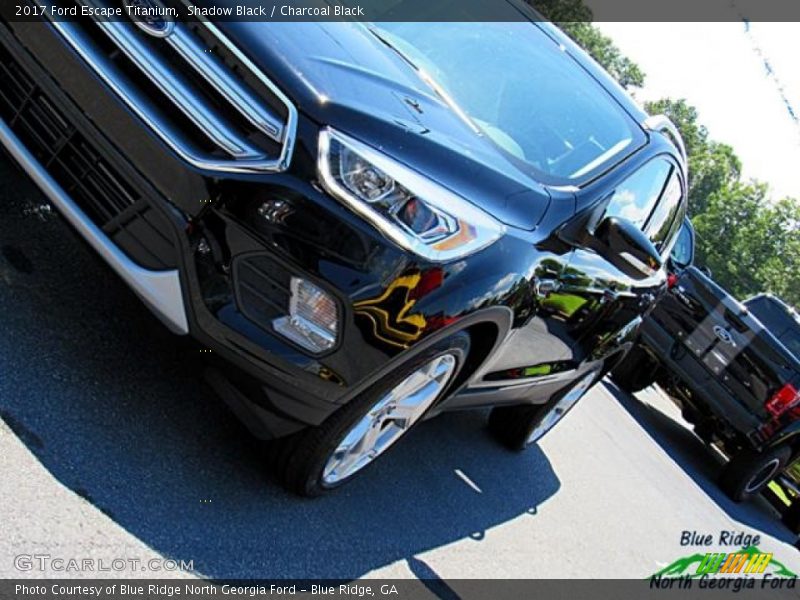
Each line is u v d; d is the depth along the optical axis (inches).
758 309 431.2
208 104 90.3
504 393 144.9
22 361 98.7
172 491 97.3
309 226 89.1
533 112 134.7
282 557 100.3
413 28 135.3
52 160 96.6
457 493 151.0
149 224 91.3
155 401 108.3
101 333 112.4
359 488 127.6
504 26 149.9
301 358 93.2
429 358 103.5
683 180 176.2
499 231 105.0
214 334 92.0
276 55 91.7
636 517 205.0
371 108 95.6
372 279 91.7
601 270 140.9
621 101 158.6
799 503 331.9
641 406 363.6
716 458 350.0
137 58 90.5
